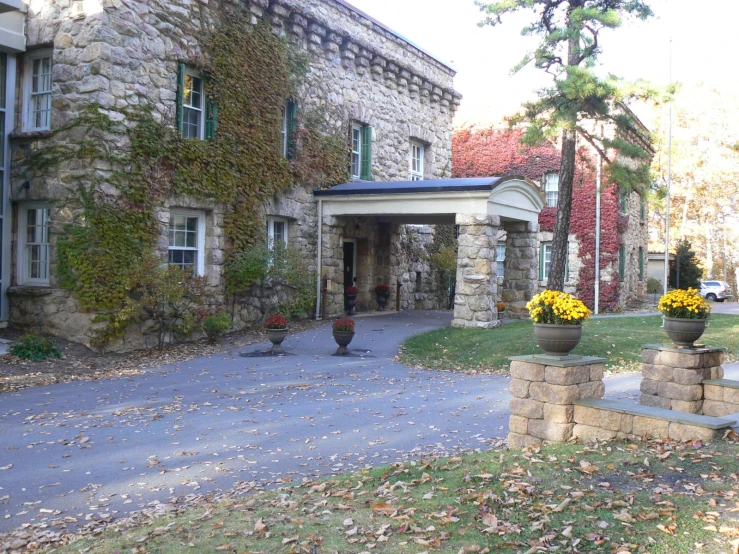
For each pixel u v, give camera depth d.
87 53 13.37
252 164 17.03
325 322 18.73
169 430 8.12
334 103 20.28
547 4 17.25
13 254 14.31
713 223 49.75
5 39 13.62
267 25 17.59
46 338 13.13
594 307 28.94
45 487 6.13
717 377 8.59
